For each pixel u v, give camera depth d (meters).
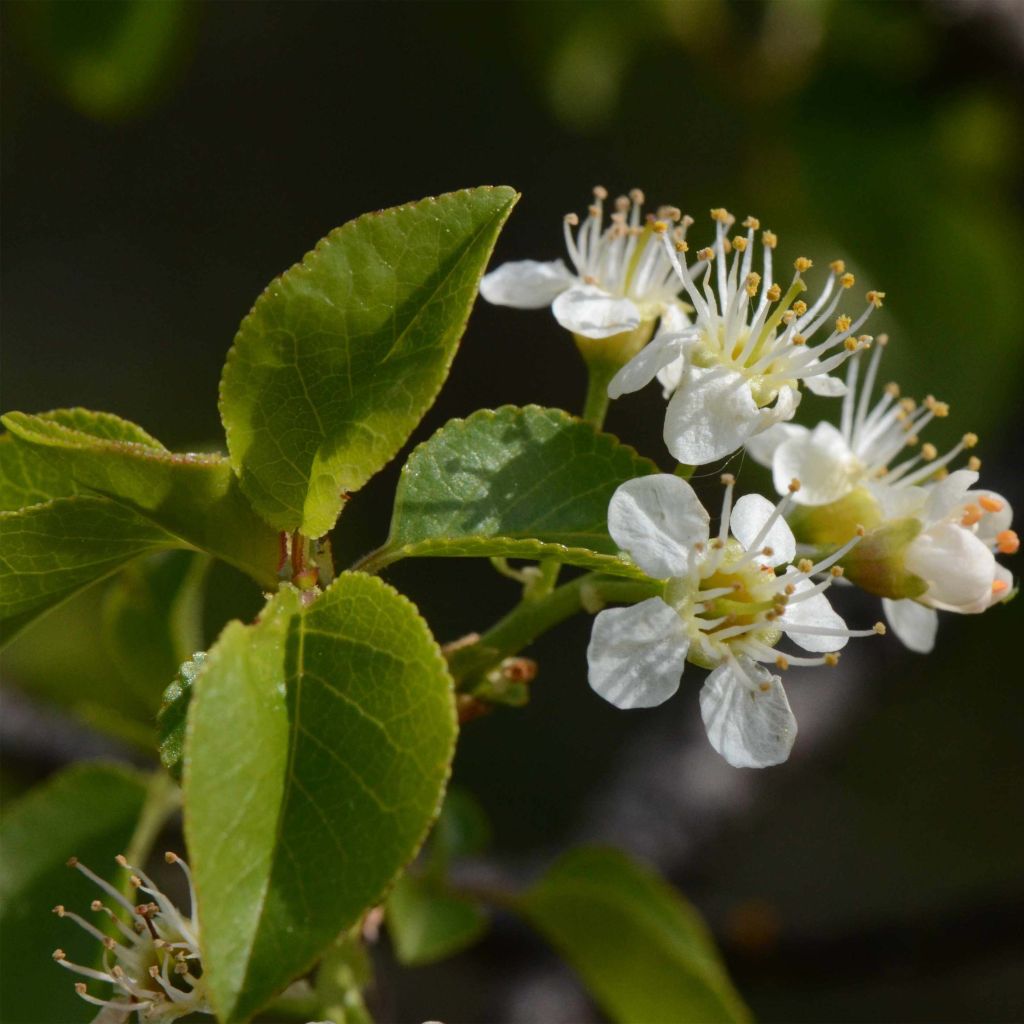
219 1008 0.25
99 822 0.30
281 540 0.27
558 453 0.28
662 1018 0.31
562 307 0.28
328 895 0.25
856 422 0.29
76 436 0.27
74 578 0.27
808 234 0.39
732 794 0.34
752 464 0.34
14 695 0.34
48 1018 0.29
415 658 0.26
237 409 0.27
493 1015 0.33
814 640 0.27
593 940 0.31
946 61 0.38
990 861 0.47
